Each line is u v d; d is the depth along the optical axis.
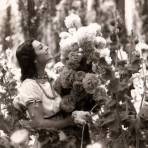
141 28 9.88
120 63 3.53
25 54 3.86
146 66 3.52
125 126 3.43
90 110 3.76
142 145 3.44
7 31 8.66
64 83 3.65
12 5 8.73
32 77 3.87
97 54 3.54
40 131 3.81
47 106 3.80
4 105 4.73
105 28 8.99
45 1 8.83
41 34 8.83
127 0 9.77
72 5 9.68
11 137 3.76
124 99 3.42
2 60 4.90
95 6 9.69
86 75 3.54
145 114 3.41
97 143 3.44
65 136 3.77
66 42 3.66
